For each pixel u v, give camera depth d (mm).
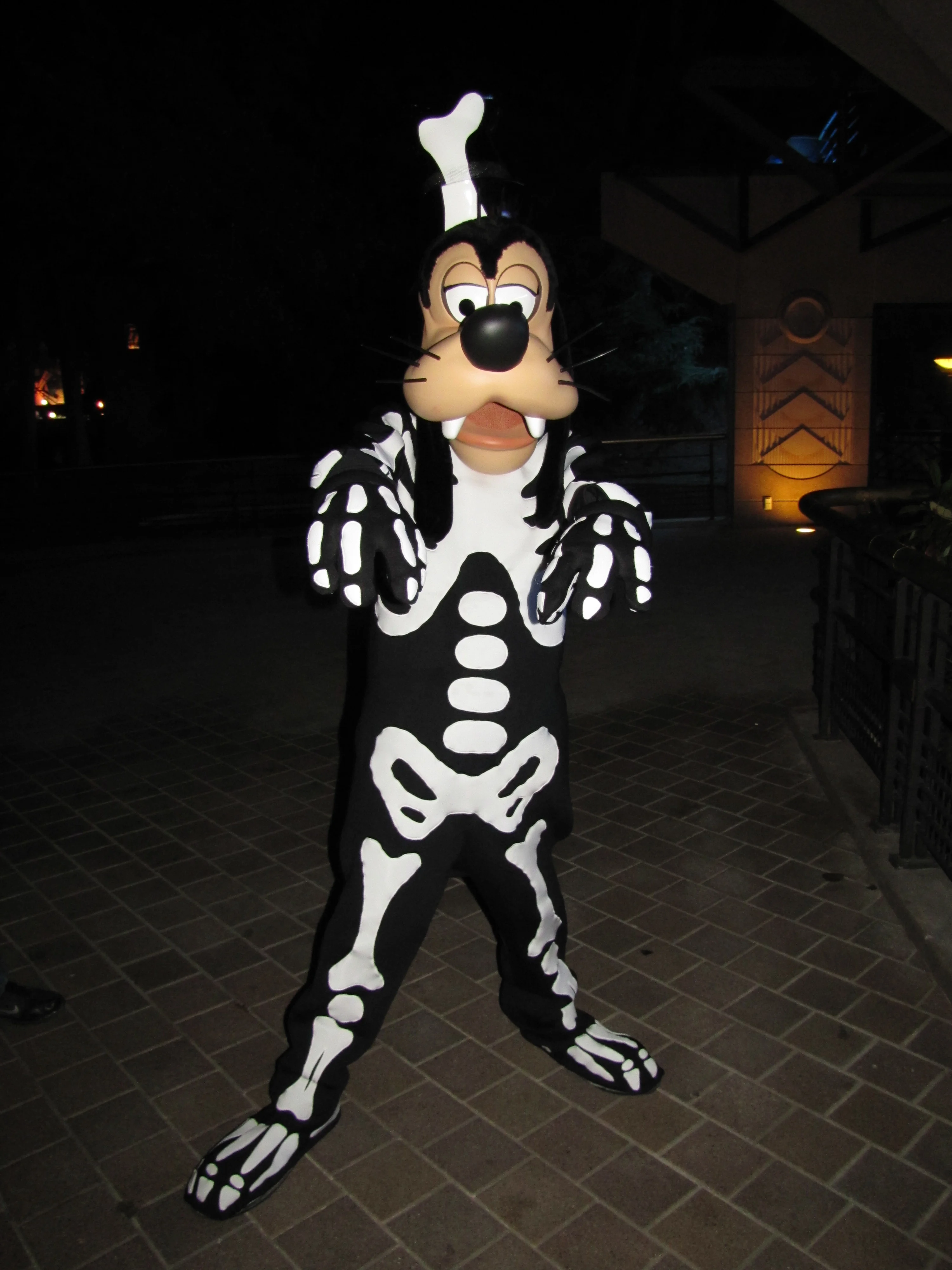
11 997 3160
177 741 5770
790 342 12602
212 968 3459
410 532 2027
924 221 11250
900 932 3490
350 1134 2650
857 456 12844
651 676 6559
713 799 4629
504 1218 2377
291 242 15141
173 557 12219
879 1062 2850
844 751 4961
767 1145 2561
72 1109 2793
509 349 1911
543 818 2432
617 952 3434
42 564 12031
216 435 25578
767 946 3434
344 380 22484
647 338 25297
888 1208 2361
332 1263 2277
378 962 2410
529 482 2199
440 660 2217
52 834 4578
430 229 2133
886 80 4316
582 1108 2715
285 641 7953
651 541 2152
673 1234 2311
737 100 11453
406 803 2287
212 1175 2424
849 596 4977
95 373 25297
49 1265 2301
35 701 6621
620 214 12367
